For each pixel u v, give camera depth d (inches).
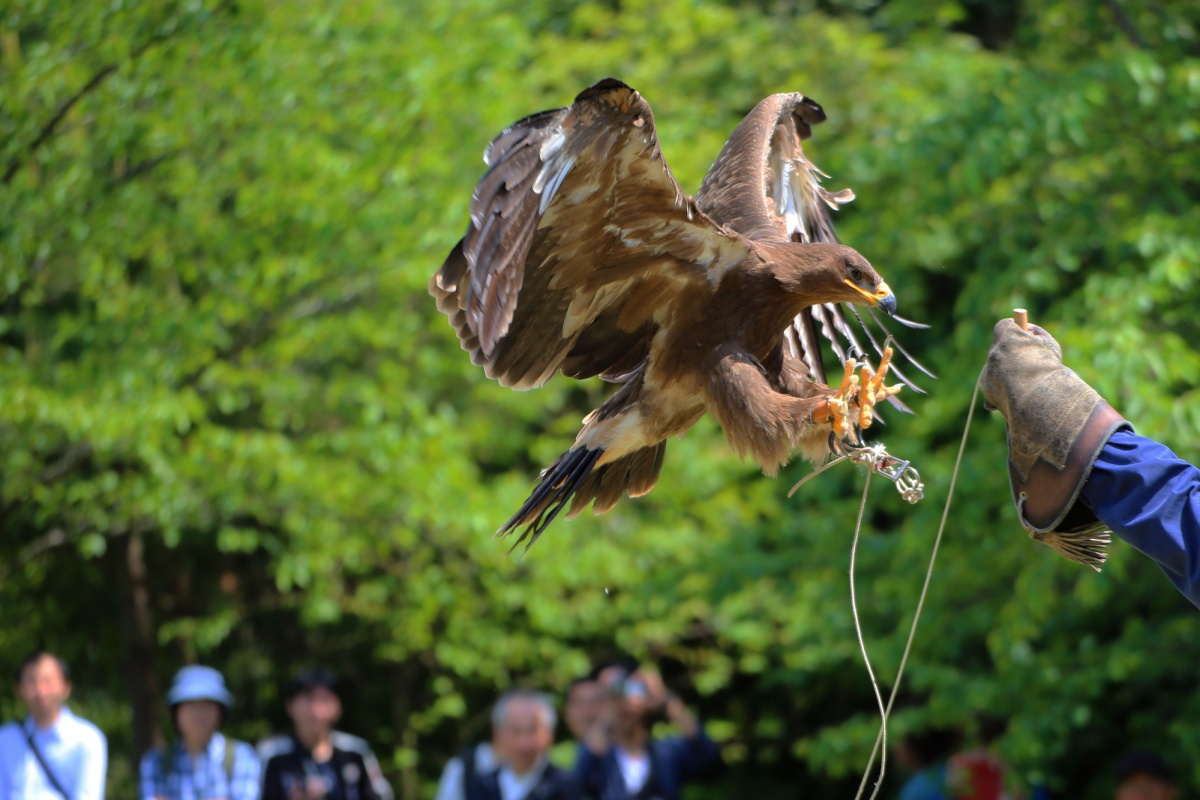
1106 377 474.6
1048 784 585.0
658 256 265.1
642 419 273.3
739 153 322.7
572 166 239.6
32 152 515.2
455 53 588.4
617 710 500.7
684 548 710.5
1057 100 523.5
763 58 746.2
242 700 810.8
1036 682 550.9
